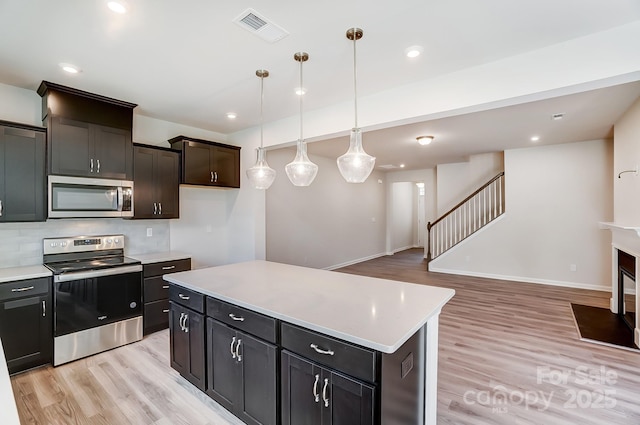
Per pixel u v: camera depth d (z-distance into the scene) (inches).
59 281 108.4
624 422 78.4
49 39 84.0
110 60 96.0
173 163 150.3
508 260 233.3
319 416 61.0
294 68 100.9
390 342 52.2
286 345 66.8
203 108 139.4
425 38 83.5
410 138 191.9
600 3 69.0
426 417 71.9
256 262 127.0
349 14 73.6
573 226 211.2
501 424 78.0
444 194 288.5
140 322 129.3
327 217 265.9
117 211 128.8
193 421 80.2
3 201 103.6
